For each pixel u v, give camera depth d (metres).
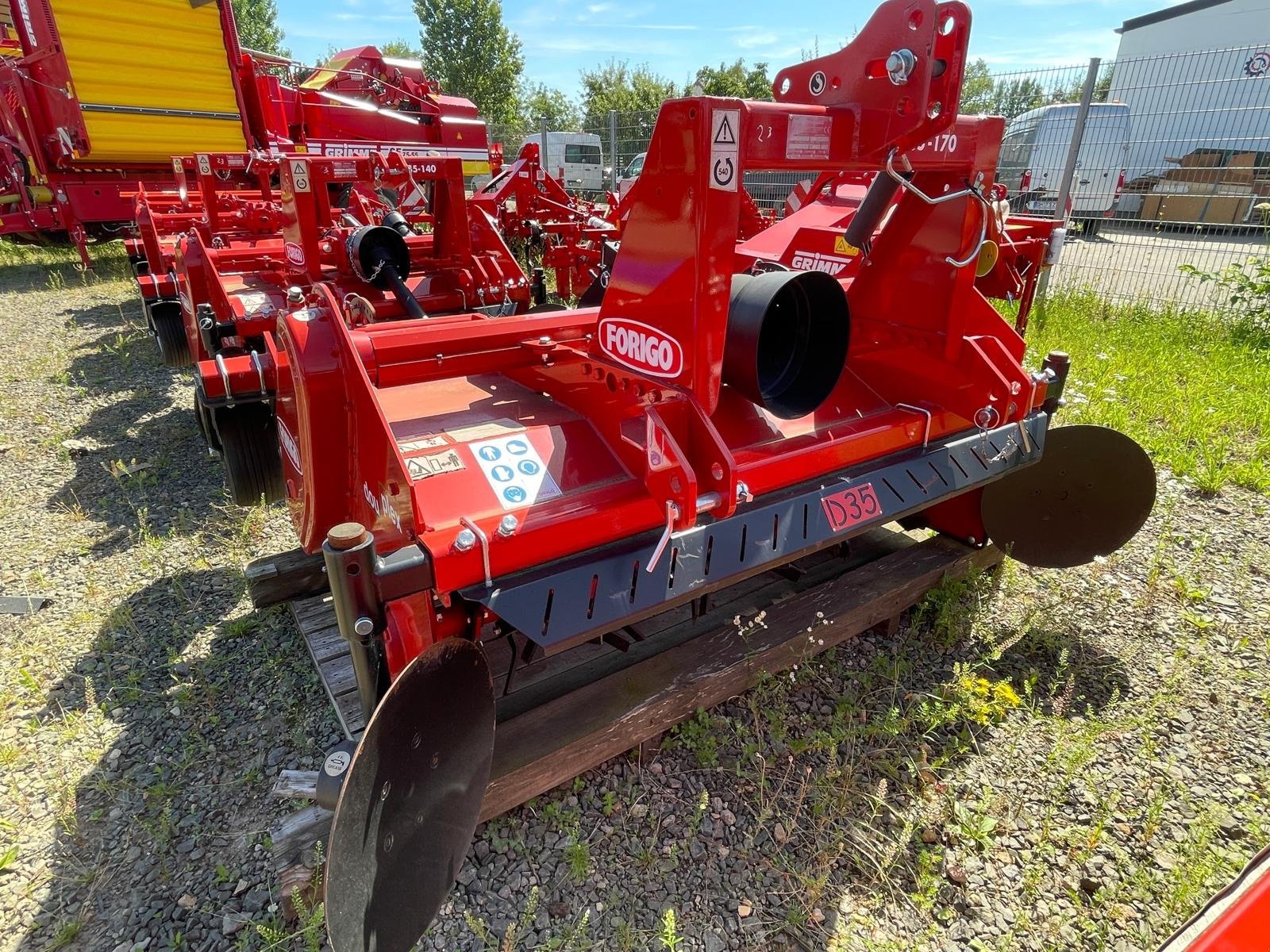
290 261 4.73
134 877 2.15
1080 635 3.16
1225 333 7.16
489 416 2.31
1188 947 1.24
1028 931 2.01
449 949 1.94
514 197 7.29
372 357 1.94
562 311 2.37
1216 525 4.04
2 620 3.23
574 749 2.23
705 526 2.06
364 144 9.37
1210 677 2.93
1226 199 8.14
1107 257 9.50
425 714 1.63
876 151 1.93
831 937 1.99
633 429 2.09
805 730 2.65
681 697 2.43
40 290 9.96
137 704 2.78
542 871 2.14
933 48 1.73
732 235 1.80
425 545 1.72
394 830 1.60
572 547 1.92
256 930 1.97
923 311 2.66
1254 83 7.79
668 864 2.17
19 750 2.58
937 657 3.03
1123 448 2.97
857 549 3.43
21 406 5.76
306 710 2.73
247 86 10.12
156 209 7.28
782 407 2.25
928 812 2.35
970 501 3.25
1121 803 2.38
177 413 5.64
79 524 4.04
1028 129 11.18
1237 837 2.28
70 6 8.22
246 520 3.96
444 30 33.16
